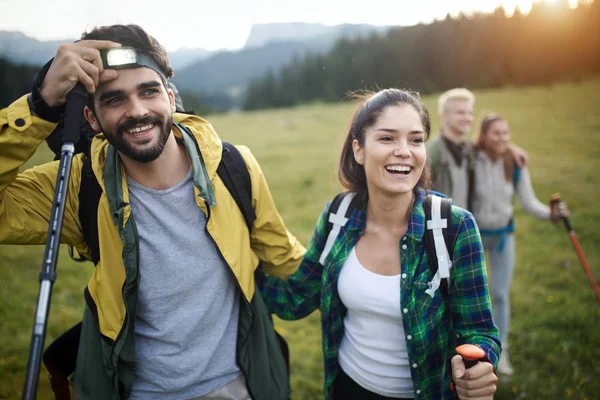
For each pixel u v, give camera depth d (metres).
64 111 1.65
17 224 1.71
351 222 1.92
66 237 1.84
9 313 4.58
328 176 11.38
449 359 1.87
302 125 23.45
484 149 3.65
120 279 1.74
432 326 1.75
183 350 1.79
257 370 1.94
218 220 1.80
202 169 1.79
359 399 1.93
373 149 1.78
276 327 4.35
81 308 4.78
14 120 1.56
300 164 13.26
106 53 1.58
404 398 1.87
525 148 13.05
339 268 1.90
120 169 1.74
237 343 1.89
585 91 23.47
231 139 20.20
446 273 1.70
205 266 1.78
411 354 1.75
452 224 1.74
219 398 1.87
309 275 2.07
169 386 1.79
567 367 3.49
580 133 14.28
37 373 1.44
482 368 1.53
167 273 1.75
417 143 1.79
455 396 1.85
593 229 6.76
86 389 1.79
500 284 3.68
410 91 1.91
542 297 4.73
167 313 1.77
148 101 1.64
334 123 23.39
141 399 1.83
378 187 1.80
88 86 1.54
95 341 1.80
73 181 1.78
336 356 2.01
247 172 1.93
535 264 5.63
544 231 6.84
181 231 1.76
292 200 9.35
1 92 19.50
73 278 5.58
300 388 3.40
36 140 1.60
